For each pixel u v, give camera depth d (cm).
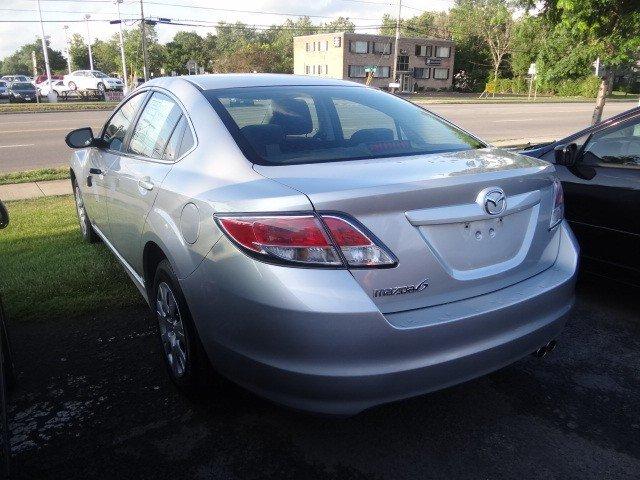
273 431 273
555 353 348
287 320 211
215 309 238
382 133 300
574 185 411
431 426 277
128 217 339
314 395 217
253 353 225
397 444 264
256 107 299
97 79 4266
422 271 227
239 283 222
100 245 549
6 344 304
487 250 247
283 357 216
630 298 432
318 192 215
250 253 218
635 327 384
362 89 360
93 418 284
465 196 234
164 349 307
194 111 296
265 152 262
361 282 215
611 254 396
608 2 782
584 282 452
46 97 4012
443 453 257
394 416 285
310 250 210
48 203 749
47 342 363
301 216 211
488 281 248
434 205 227
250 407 292
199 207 246
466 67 8462
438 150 292
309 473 245
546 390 307
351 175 234
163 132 321
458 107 3422
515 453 257
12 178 934
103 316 399
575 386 311
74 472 247
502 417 284
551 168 279
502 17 1205
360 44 7325
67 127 1891
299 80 350
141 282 347
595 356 344
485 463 251
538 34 983
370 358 214
